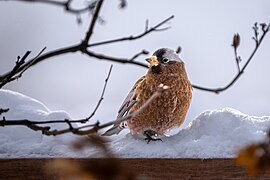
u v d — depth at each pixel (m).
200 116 8.49
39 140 8.51
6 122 6.62
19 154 8.23
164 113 9.59
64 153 8.05
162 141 8.27
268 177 7.58
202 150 7.98
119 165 4.43
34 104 9.22
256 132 8.09
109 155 4.62
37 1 5.61
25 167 7.85
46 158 7.84
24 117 8.91
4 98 9.13
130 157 8.01
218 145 8.01
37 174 7.80
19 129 8.57
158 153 8.05
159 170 7.84
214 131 8.23
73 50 6.23
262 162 4.50
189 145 8.07
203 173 7.78
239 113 8.42
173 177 7.80
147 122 9.59
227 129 8.20
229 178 7.69
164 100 9.56
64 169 4.43
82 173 4.40
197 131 8.37
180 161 7.83
